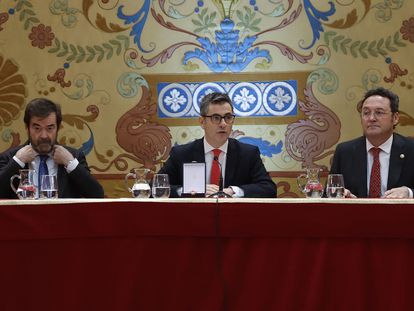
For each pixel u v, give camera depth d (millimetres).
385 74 4402
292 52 4438
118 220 2256
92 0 4520
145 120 4477
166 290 2250
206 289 2240
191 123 4457
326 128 4402
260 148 4430
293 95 4426
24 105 4504
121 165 4473
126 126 4484
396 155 3479
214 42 4473
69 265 2266
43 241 2268
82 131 4488
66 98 4504
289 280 2221
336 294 2215
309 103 4414
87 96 4500
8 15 4516
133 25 4508
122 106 4492
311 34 4438
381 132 3404
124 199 2295
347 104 4402
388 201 2209
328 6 4434
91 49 4516
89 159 4484
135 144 4473
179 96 4469
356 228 2209
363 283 2209
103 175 4469
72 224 2258
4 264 2268
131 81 4492
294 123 4418
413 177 3439
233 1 4477
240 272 2238
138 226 2254
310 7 4441
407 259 2211
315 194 2857
